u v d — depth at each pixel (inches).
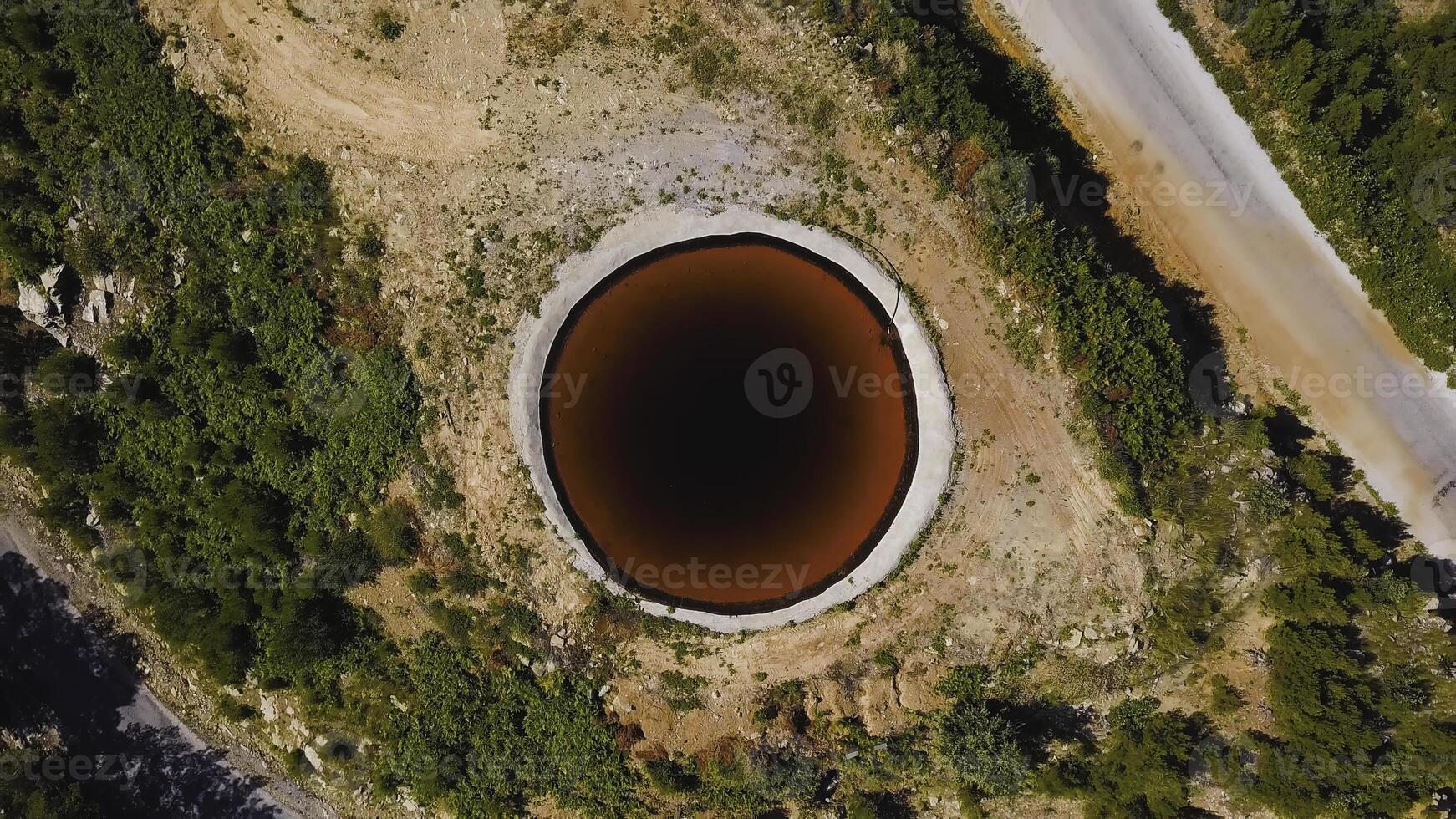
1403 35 1218.6
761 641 1198.9
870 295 1219.2
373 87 1187.3
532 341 1196.5
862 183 1165.7
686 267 1246.3
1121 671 1157.1
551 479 1224.8
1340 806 1111.0
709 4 1163.3
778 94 1165.7
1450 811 1128.2
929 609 1179.9
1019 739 1152.8
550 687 1198.9
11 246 1190.3
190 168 1190.3
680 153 1182.9
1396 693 1136.2
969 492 1168.8
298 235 1196.5
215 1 1182.3
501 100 1182.3
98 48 1181.1
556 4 1171.9
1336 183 1198.9
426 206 1188.5
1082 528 1147.3
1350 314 1233.4
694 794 1190.9
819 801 1200.8
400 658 1238.3
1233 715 1167.6
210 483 1220.5
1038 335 1141.7
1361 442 1237.7
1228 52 1235.9
